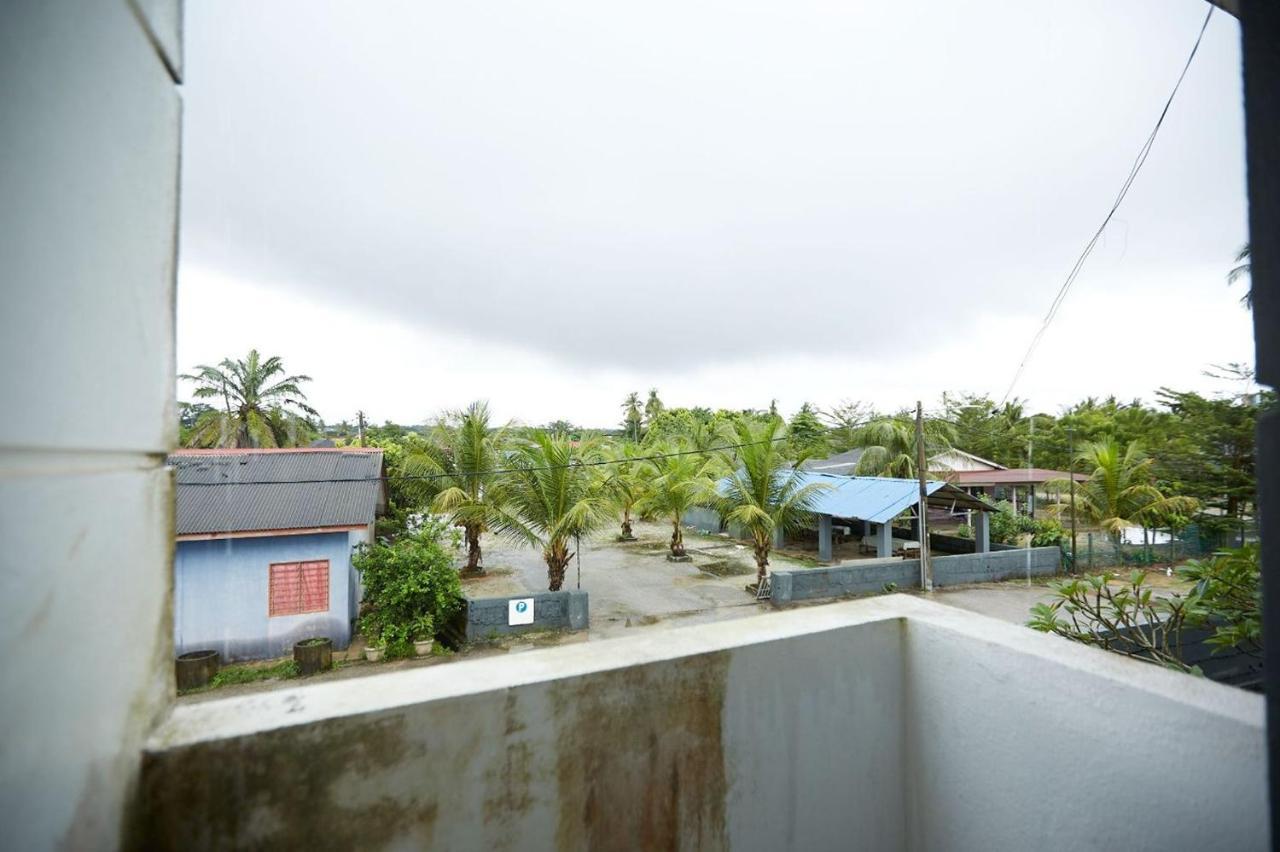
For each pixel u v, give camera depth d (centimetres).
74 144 63
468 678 102
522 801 100
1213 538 883
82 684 65
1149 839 96
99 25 68
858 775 135
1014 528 1541
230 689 687
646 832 110
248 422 1583
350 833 88
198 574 761
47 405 58
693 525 2223
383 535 1340
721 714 118
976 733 124
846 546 1756
